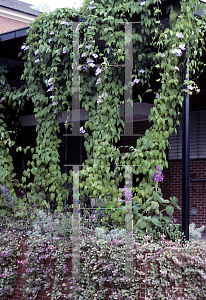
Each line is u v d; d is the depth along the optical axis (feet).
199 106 27.17
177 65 15.16
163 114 15.38
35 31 18.62
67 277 15.29
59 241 15.72
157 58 15.57
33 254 15.87
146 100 24.30
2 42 20.43
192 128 27.50
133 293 13.93
